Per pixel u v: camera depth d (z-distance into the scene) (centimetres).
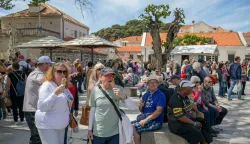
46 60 438
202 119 465
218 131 603
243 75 1259
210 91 601
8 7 1226
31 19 3325
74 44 1253
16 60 665
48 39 1442
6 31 2772
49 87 326
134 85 1270
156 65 1648
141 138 459
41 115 324
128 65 1797
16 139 541
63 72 337
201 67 870
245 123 705
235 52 4684
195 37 4412
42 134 325
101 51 4066
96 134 341
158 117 461
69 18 3822
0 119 658
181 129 427
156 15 1639
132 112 809
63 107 331
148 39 4847
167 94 519
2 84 693
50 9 3547
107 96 337
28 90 428
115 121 341
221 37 4931
